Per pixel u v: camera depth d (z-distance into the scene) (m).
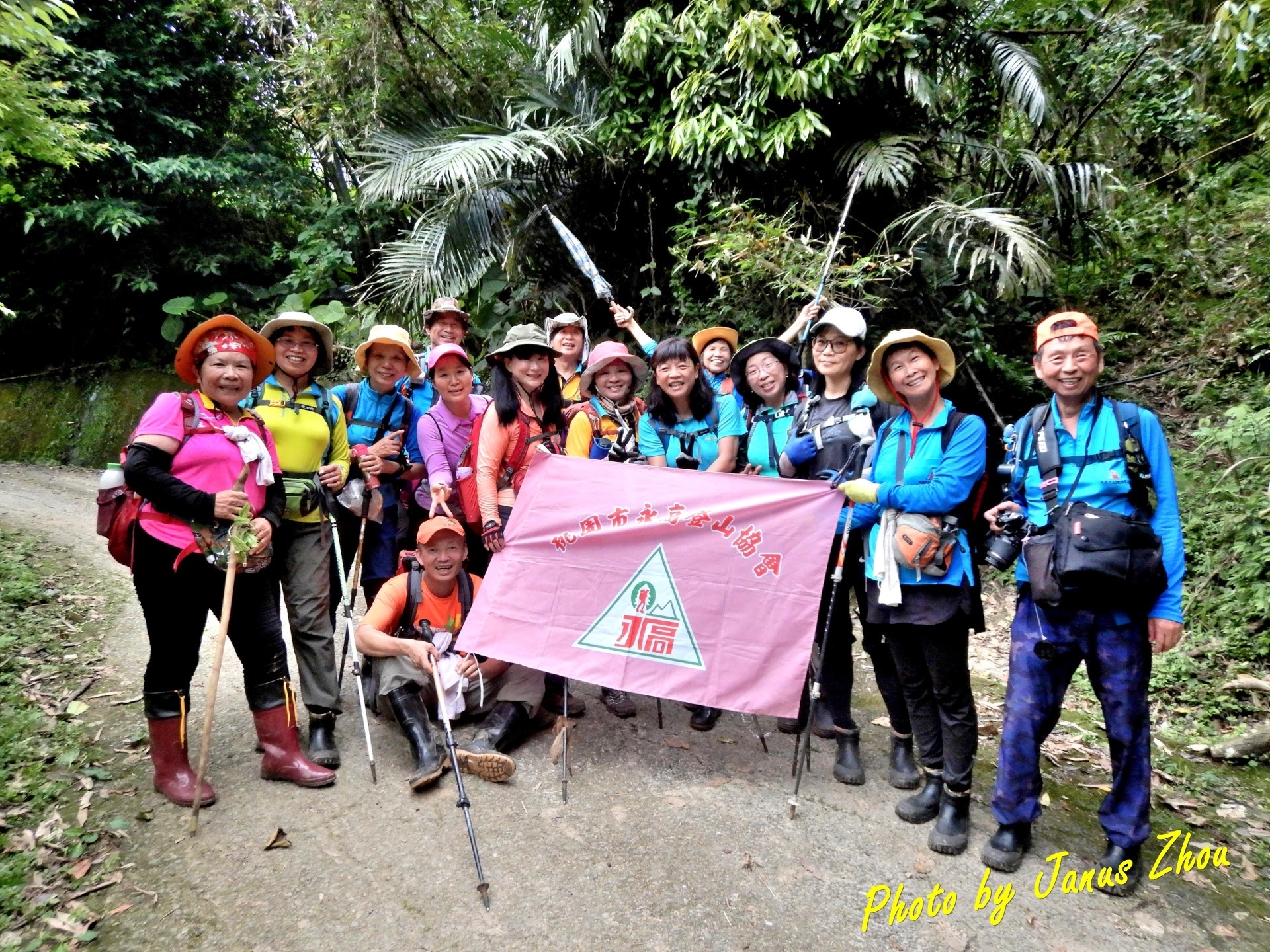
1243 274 7.83
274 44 11.59
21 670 4.12
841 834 3.10
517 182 7.69
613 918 2.58
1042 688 2.89
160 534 2.96
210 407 3.10
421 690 3.59
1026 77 6.44
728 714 4.16
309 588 3.48
